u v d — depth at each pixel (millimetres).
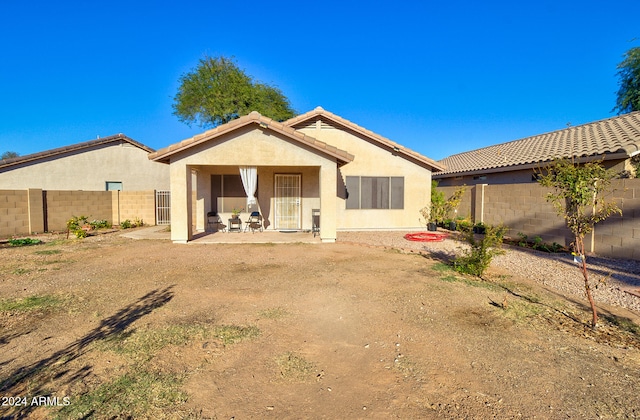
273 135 11969
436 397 3252
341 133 15484
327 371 3715
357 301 5961
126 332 4598
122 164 23250
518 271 8188
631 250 8852
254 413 3016
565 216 5262
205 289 6625
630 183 8820
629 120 14906
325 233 12344
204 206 15195
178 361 3863
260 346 4266
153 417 2939
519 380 3535
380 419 2947
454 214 16953
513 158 17156
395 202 15922
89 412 2977
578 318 5211
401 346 4293
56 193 16109
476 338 4508
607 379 3561
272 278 7453
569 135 17062
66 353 4008
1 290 6465
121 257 9633
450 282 7145
